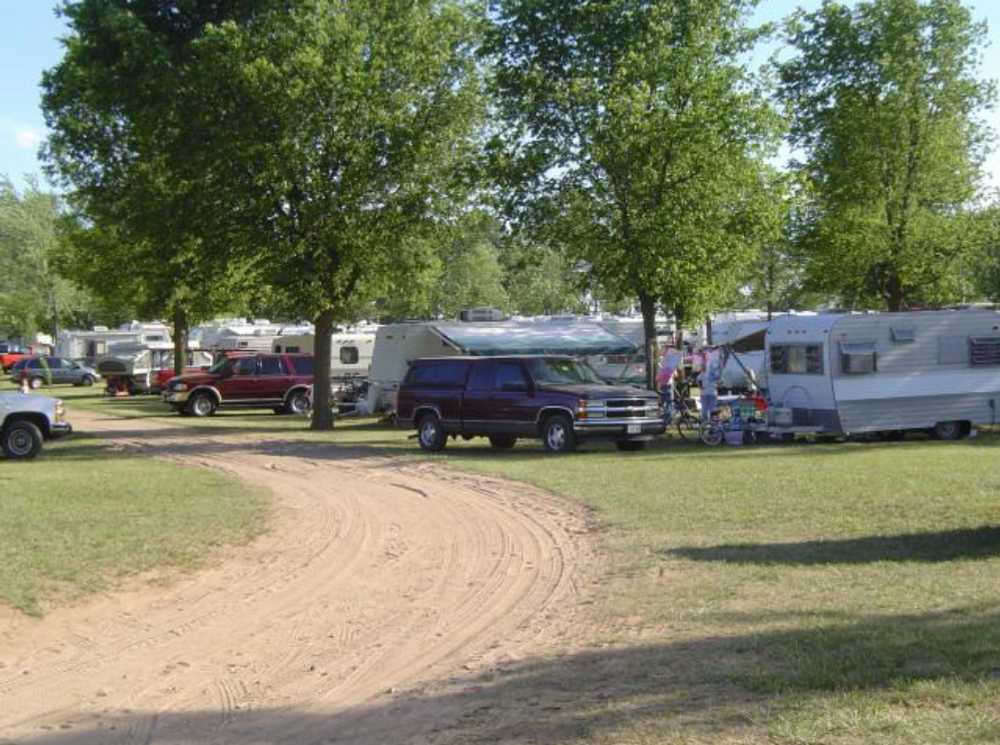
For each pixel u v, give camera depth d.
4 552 10.02
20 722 5.87
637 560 9.61
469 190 26.11
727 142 22.56
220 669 6.88
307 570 9.88
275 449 21.81
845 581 8.12
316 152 25.14
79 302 72.94
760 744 4.66
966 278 30.95
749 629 6.86
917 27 28.95
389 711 5.85
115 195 28.58
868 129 28.91
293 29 24.31
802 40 30.33
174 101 24.34
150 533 11.23
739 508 12.06
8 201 70.75
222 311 39.72
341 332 38.38
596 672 6.21
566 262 25.48
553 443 19.44
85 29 24.59
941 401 21.45
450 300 63.12
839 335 20.69
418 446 21.92
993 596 7.29
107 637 7.66
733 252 23.58
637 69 22.19
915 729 4.64
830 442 21.05
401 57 25.41
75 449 22.30
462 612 8.23
